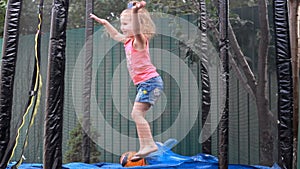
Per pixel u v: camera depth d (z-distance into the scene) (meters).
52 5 3.96
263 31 4.55
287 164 4.14
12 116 4.07
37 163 4.39
